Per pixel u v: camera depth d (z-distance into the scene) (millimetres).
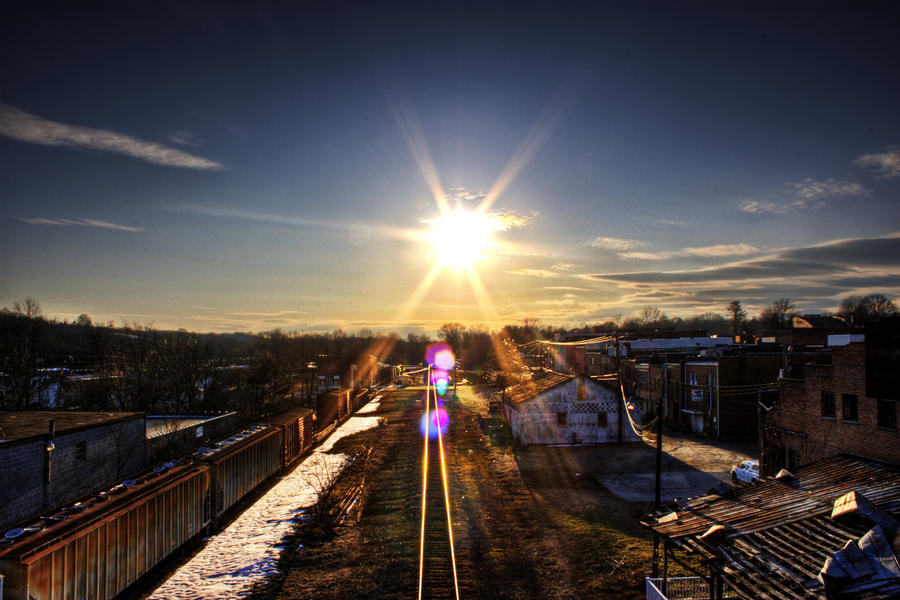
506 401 45688
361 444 43531
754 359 39156
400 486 29062
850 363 17562
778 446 21938
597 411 38438
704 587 13938
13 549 12297
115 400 47906
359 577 17094
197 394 52812
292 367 86688
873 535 10000
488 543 19750
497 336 141750
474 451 38312
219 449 24766
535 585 16109
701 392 41062
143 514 16516
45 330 54969
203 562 18953
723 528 12766
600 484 27734
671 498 24891
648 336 82500
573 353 81625
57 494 22297
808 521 12242
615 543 19203
